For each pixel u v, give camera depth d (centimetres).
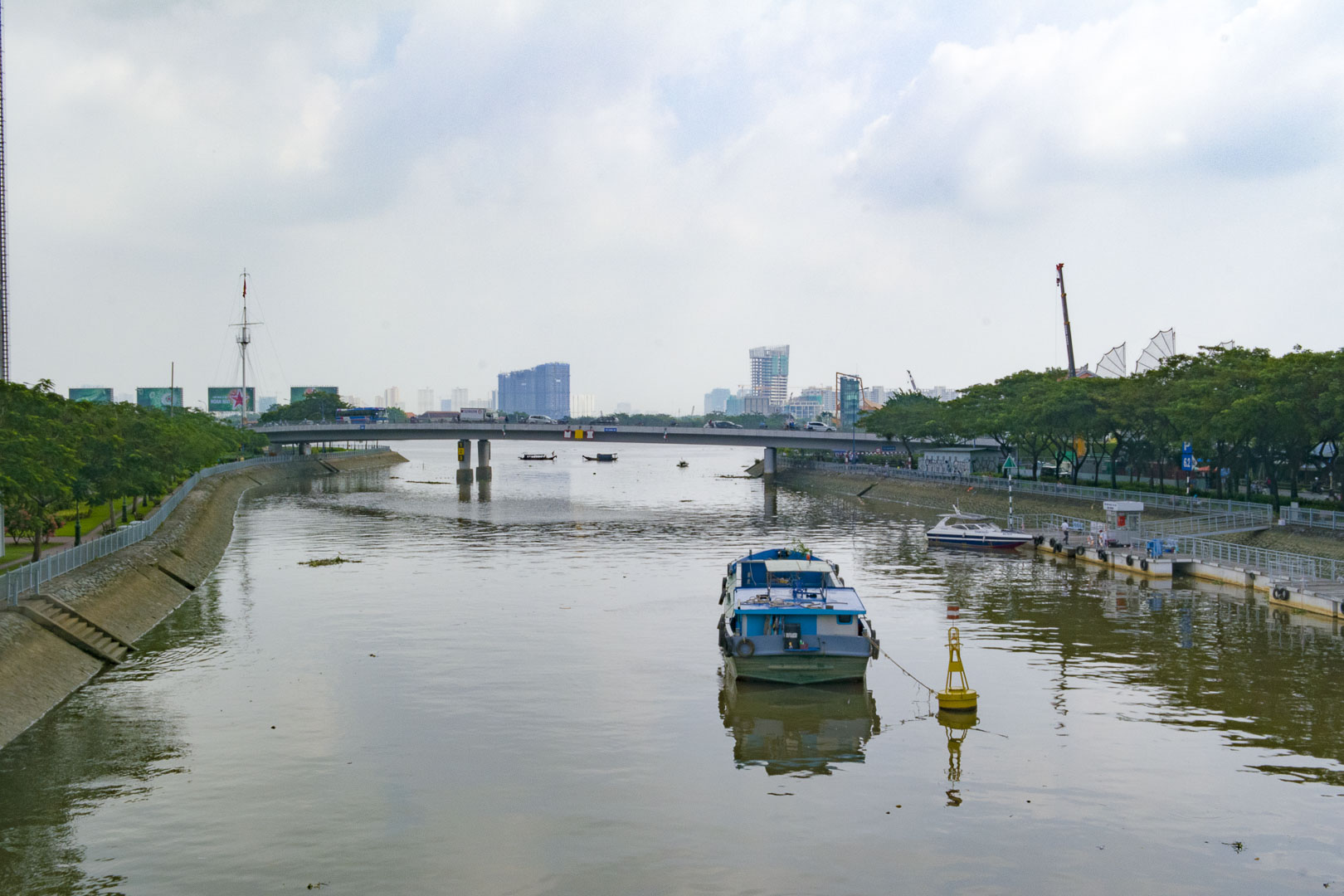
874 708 5047
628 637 6562
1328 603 6994
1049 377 16375
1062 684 5428
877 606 7556
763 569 6444
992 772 4156
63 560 6456
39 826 3625
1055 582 8625
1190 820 3675
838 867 3325
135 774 4116
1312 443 9394
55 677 5228
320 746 4462
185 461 12556
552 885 3198
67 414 8719
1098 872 3284
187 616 7206
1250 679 5450
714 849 3456
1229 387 10138
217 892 3153
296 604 7688
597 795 3925
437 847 3462
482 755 4359
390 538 12038
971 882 3225
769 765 4250
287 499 17738
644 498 18525
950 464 18588
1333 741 4475
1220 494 11581
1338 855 3394
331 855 3409
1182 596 7931
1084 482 15488
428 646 6294
